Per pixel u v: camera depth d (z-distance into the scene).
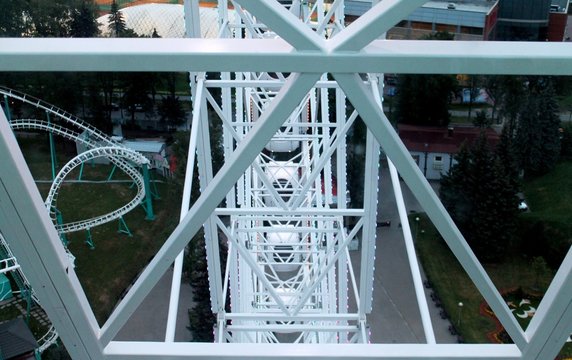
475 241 29.23
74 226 31.05
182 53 3.45
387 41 3.66
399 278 28.59
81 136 36.22
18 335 21.92
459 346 4.59
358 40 3.44
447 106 37.25
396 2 3.34
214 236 10.33
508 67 3.48
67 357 23.97
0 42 3.51
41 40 3.56
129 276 29.84
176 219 33.59
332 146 9.91
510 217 28.88
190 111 41.09
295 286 20.62
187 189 8.55
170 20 48.59
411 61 3.47
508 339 24.70
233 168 3.76
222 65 3.48
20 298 27.31
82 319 4.31
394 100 38.97
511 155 33.06
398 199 8.52
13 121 33.84
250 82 9.54
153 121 40.91
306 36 3.45
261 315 11.05
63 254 4.16
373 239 10.26
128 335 25.52
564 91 37.31
